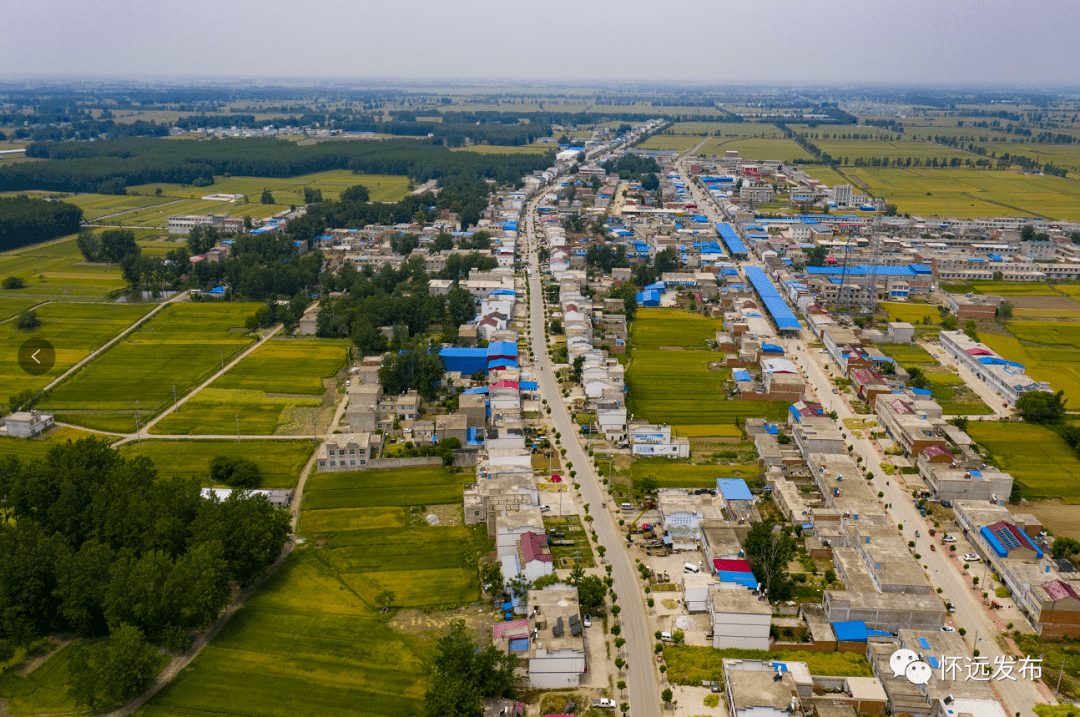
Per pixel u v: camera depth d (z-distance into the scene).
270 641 162.00
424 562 189.75
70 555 167.62
